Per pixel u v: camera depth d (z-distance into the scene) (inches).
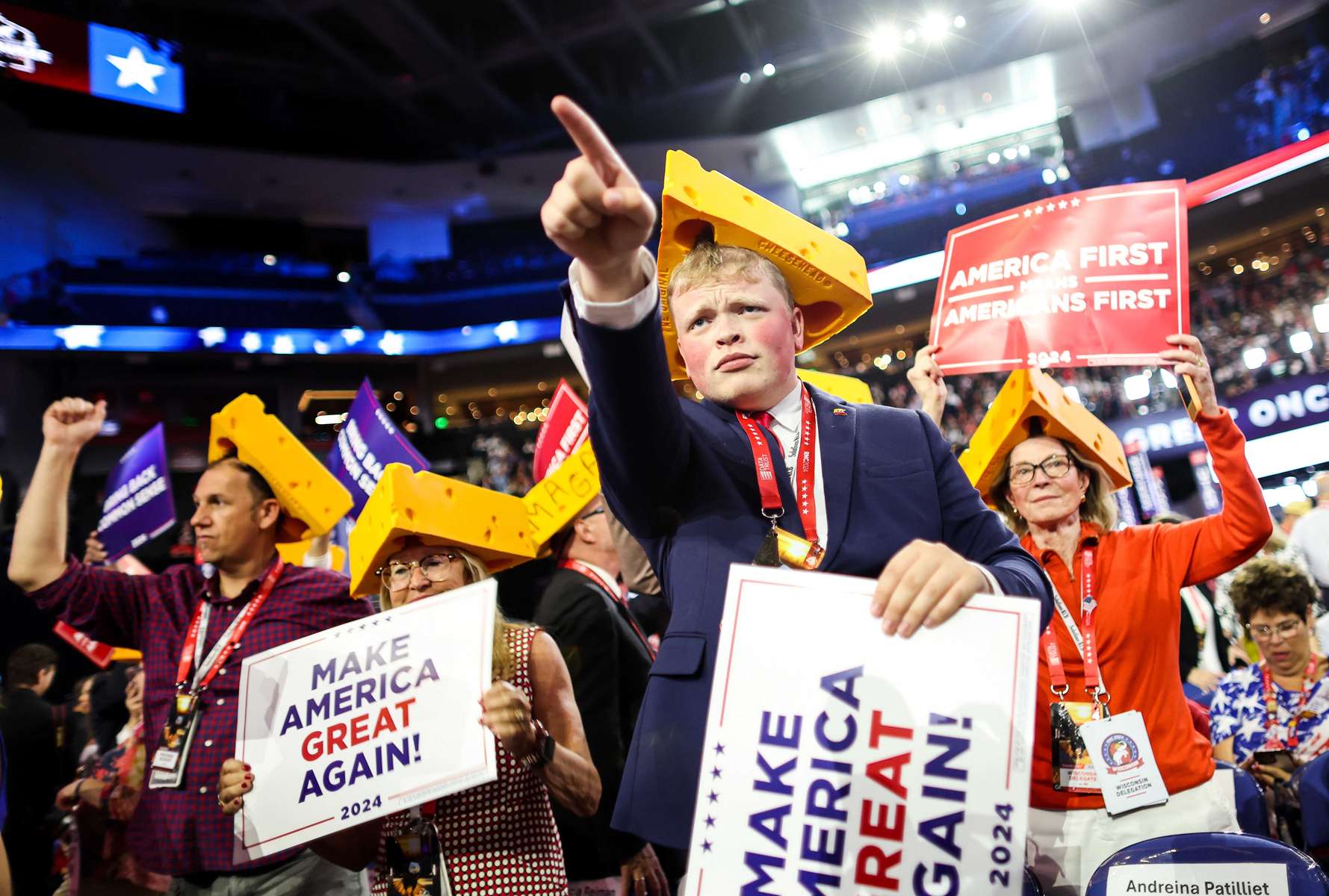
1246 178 570.9
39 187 695.1
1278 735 130.3
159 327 683.4
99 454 657.6
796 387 54.0
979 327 105.2
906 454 51.7
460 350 786.8
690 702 46.4
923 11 683.4
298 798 72.2
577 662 104.2
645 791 46.1
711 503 50.2
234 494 103.6
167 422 689.0
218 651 97.3
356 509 147.5
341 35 690.2
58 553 101.1
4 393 634.2
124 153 711.1
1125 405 561.0
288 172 767.1
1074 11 676.7
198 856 89.7
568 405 138.1
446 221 844.6
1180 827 89.9
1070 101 724.0
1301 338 548.1
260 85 733.3
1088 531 102.7
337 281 749.3
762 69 732.7
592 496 114.9
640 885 104.2
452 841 77.1
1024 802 39.9
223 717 93.4
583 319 43.9
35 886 147.6
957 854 39.7
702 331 51.9
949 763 40.6
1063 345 101.0
